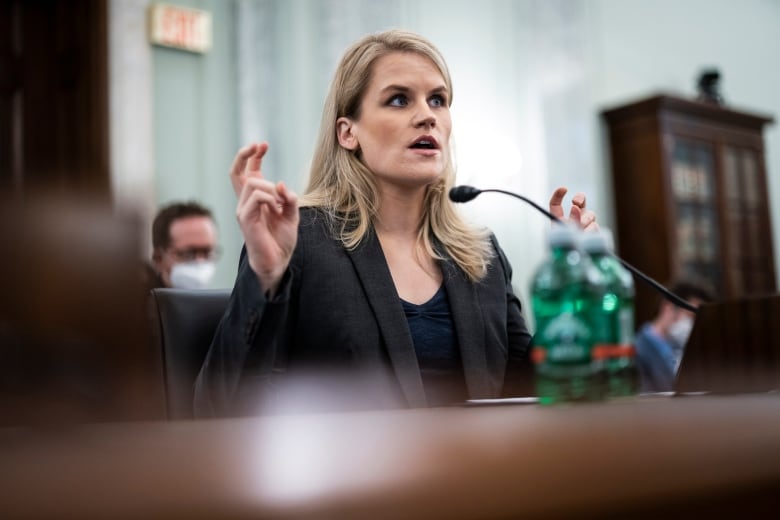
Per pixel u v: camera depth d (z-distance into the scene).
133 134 3.83
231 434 0.42
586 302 1.03
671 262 5.26
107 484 0.24
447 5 5.01
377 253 1.56
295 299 1.50
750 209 5.73
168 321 1.44
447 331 1.56
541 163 5.23
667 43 6.06
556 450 0.31
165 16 4.00
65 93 3.84
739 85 6.43
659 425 0.40
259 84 4.21
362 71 1.65
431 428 0.42
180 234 2.77
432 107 1.66
